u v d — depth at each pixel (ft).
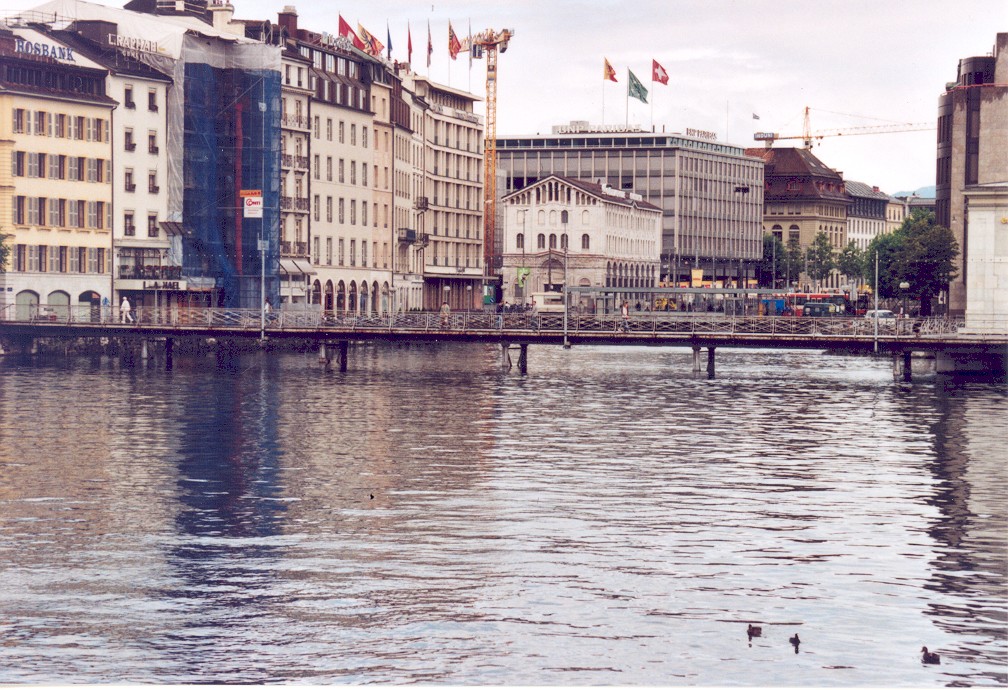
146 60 531.50
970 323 442.09
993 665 120.47
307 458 228.02
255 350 508.53
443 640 125.39
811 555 156.87
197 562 151.33
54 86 495.00
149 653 121.60
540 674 117.50
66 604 135.03
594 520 175.32
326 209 625.82
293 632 127.24
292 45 598.34
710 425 279.90
